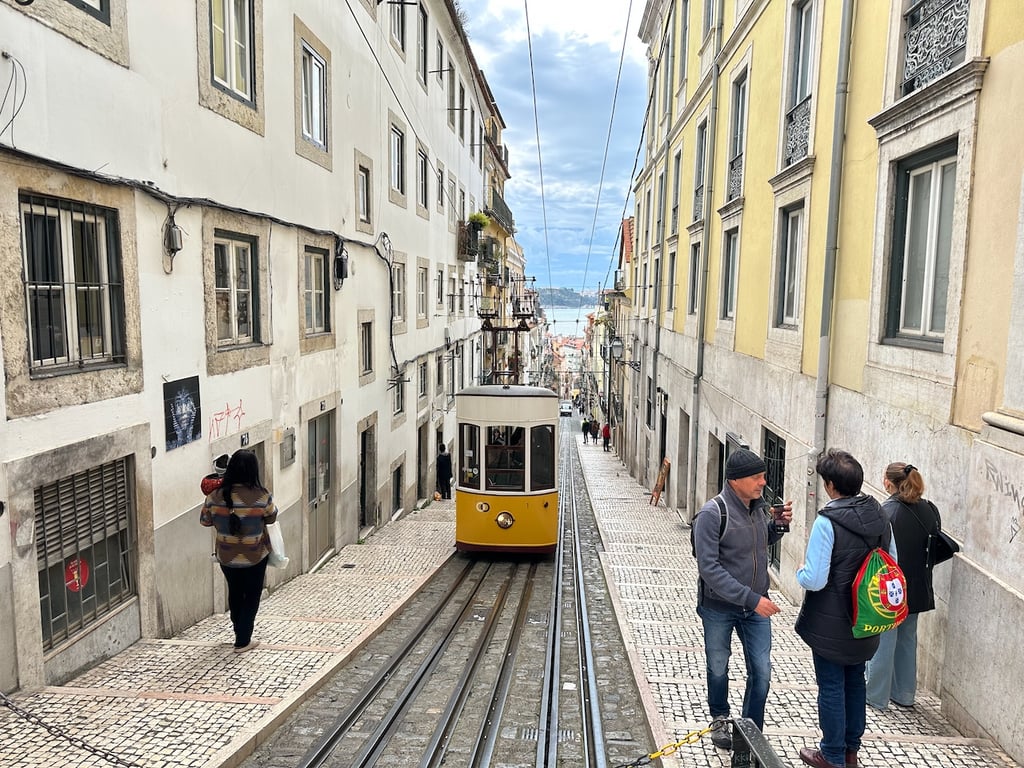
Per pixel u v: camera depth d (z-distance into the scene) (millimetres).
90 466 5141
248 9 7652
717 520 3883
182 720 4379
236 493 5609
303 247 9211
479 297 29203
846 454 3746
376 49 12586
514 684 5836
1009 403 4305
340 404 10820
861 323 6742
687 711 4691
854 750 3805
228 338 7477
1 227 4316
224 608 7297
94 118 5109
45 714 4305
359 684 5453
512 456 11133
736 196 11758
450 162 21297
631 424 26844
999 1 4668
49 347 4871
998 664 4105
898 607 3521
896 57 6160
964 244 4945
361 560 10555
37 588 4637
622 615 7418
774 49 9719
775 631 6891
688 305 15844
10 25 4297
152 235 5906
